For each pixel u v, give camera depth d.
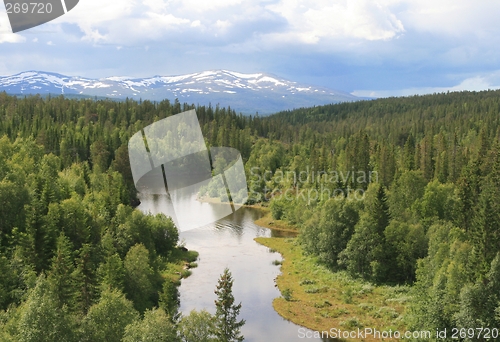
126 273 63.47
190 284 74.38
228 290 52.22
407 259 76.44
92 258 66.88
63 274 51.47
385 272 76.88
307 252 92.31
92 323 42.34
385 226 81.44
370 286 74.19
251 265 85.81
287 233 111.62
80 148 164.75
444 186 97.19
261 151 179.50
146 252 69.12
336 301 68.62
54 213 70.69
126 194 86.44
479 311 50.16
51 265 59.75
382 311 63.31
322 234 86.12
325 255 84.56
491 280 52.00
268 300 68.75
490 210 64.38
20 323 38.66
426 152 144.62
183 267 82.69
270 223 118.69
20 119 193.50
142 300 63.44
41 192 80.50
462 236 71.38
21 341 37.28
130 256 66.00
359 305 66.25
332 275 80.00
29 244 62.09
